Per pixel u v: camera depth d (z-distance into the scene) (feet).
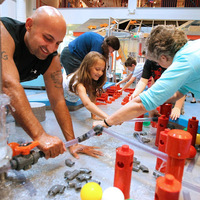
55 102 3.94
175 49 2.91
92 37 7.00
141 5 23.76
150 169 3.23
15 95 2.69
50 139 2.81
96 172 3.04
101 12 24.62
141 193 2.57
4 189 2.52
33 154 2.52
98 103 8.41
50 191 2.45
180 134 2.10
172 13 22.63
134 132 4.97
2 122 2.08
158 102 2.90
